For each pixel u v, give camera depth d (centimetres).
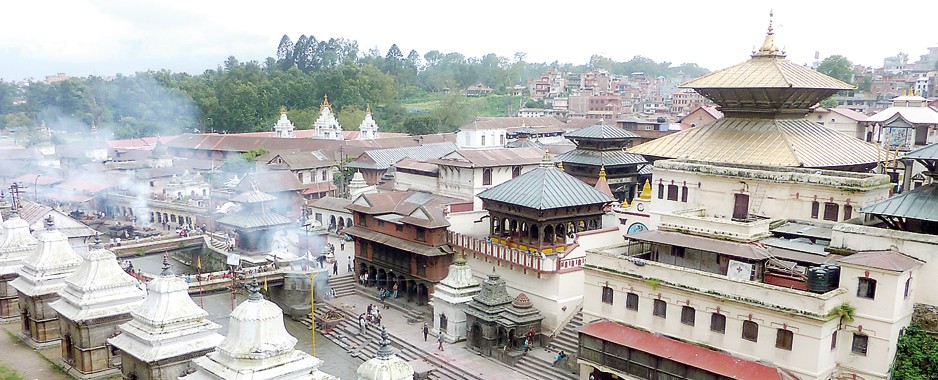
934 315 4006
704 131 6419
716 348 4409
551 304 5747
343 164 12638
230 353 3375
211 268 8206
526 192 6259
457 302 5938
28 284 5606
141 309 4219
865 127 9906
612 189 8044
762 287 4159
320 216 10012
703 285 4453
